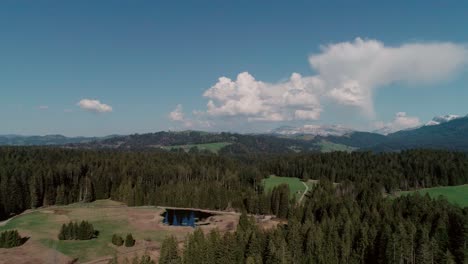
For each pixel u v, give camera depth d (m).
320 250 96.44
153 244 118.81
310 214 138.88
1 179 170.75
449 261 86.88
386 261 93.31
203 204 189.25
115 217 157.00
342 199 151.12
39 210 169.00
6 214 158.50
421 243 94.69
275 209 171.38
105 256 105.69
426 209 125.19
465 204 177.38
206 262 90.31
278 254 88.75
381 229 103.56
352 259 99.12
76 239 119.06
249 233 101.50
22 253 103.56
